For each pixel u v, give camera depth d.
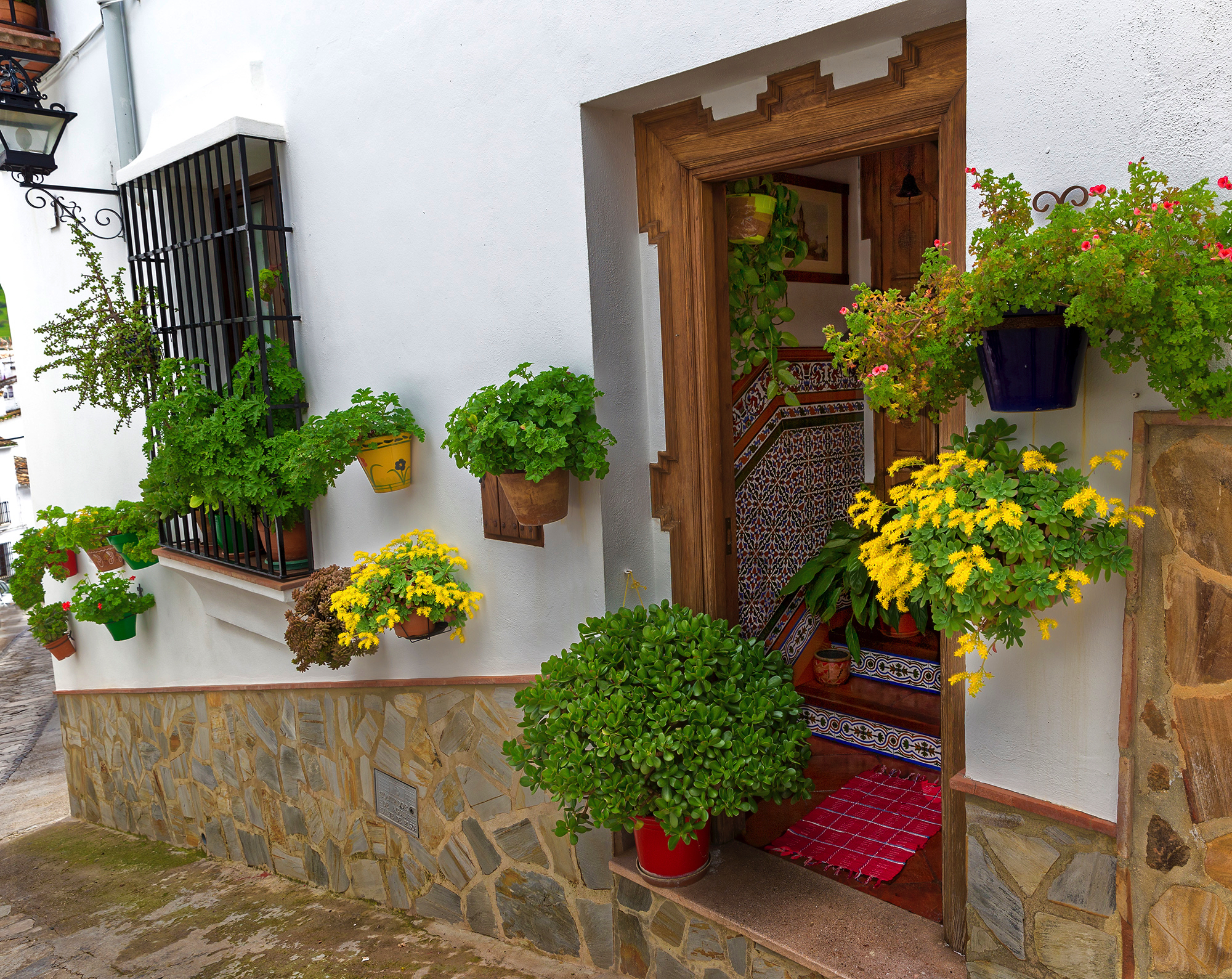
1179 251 1.56
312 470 3.42
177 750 5.51
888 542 1.91
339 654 3.38
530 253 3.00
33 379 6.43
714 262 2.93
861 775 3.67
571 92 2.78
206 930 4.27
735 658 2.76
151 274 4.56
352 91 3.56
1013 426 1.94
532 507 2.84
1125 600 1.89
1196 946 1.89
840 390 4.40
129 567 5.69
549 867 3.32
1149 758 1.90
